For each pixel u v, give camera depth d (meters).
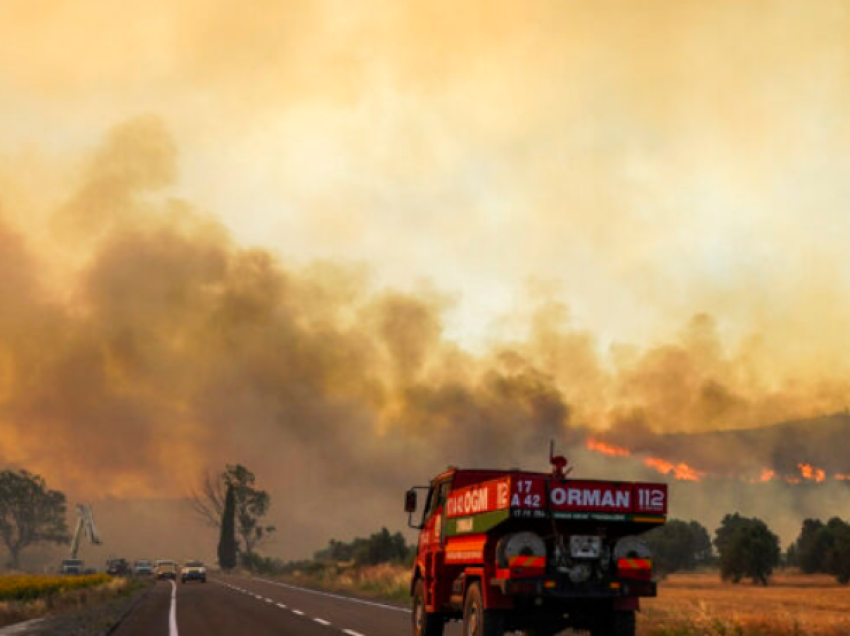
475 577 14.81
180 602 36.03
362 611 28.67
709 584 65.44
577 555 13.66
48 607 35.06
